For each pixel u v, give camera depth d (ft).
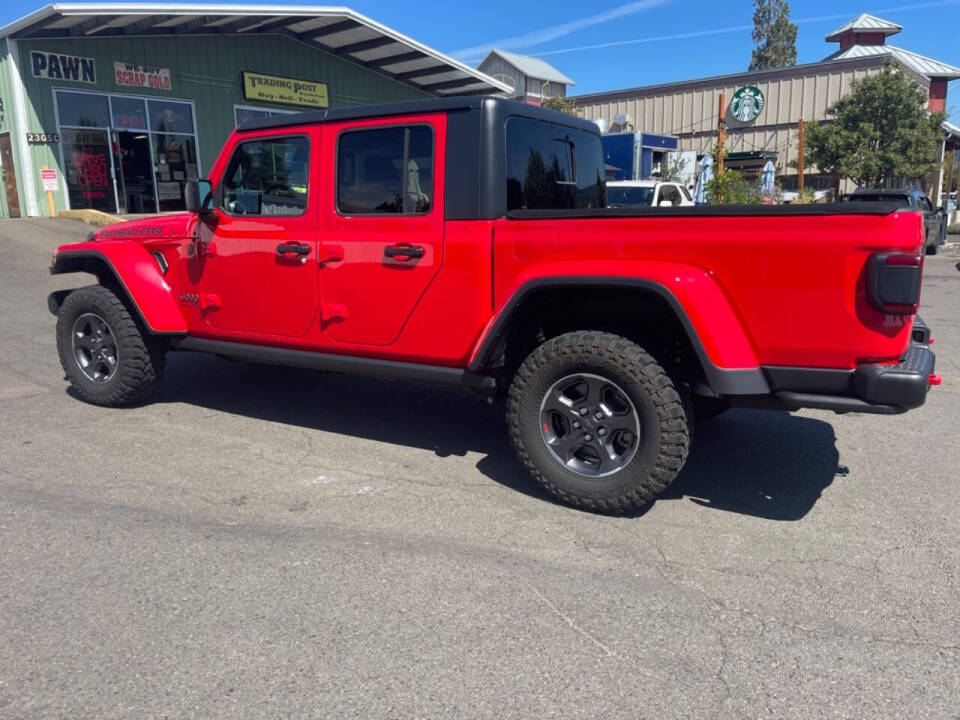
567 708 7.63
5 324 27.37
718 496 13.06
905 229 9.70
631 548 11.06
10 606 9.29
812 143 87.10
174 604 9.39
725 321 10.82
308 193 14.43
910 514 12.37
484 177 12.51
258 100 67.82
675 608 9.46
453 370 13.42
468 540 11.24
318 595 9.64
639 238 11.30
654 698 7.79
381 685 7.93
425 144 13.05
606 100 118.01
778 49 185.78
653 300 11.84
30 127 54.49
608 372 11.51
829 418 17.80
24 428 16.20
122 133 59.47
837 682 8.06
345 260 14.02
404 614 9.24
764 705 7.70
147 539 11.10
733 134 106.32
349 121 13.82
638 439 11.55
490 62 139.85
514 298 12.04
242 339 15.97
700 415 16.05
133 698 7.68
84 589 9.70
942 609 9.49
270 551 10.79
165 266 16.89
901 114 83.46
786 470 14.34
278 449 15.23
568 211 11.74
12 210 58.13
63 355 17.93
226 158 15.55
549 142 14.39
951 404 18.93
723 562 10.67
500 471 14.16
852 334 10.24
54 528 11.41
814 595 9.80
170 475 13.67
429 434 16.37
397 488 13.25
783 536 11.52
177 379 20.93
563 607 9.45
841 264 10.12
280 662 8.29
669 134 112.37
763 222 10.49
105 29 56.54
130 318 16.99
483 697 7.77
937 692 7.91
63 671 8.08
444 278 13.01
